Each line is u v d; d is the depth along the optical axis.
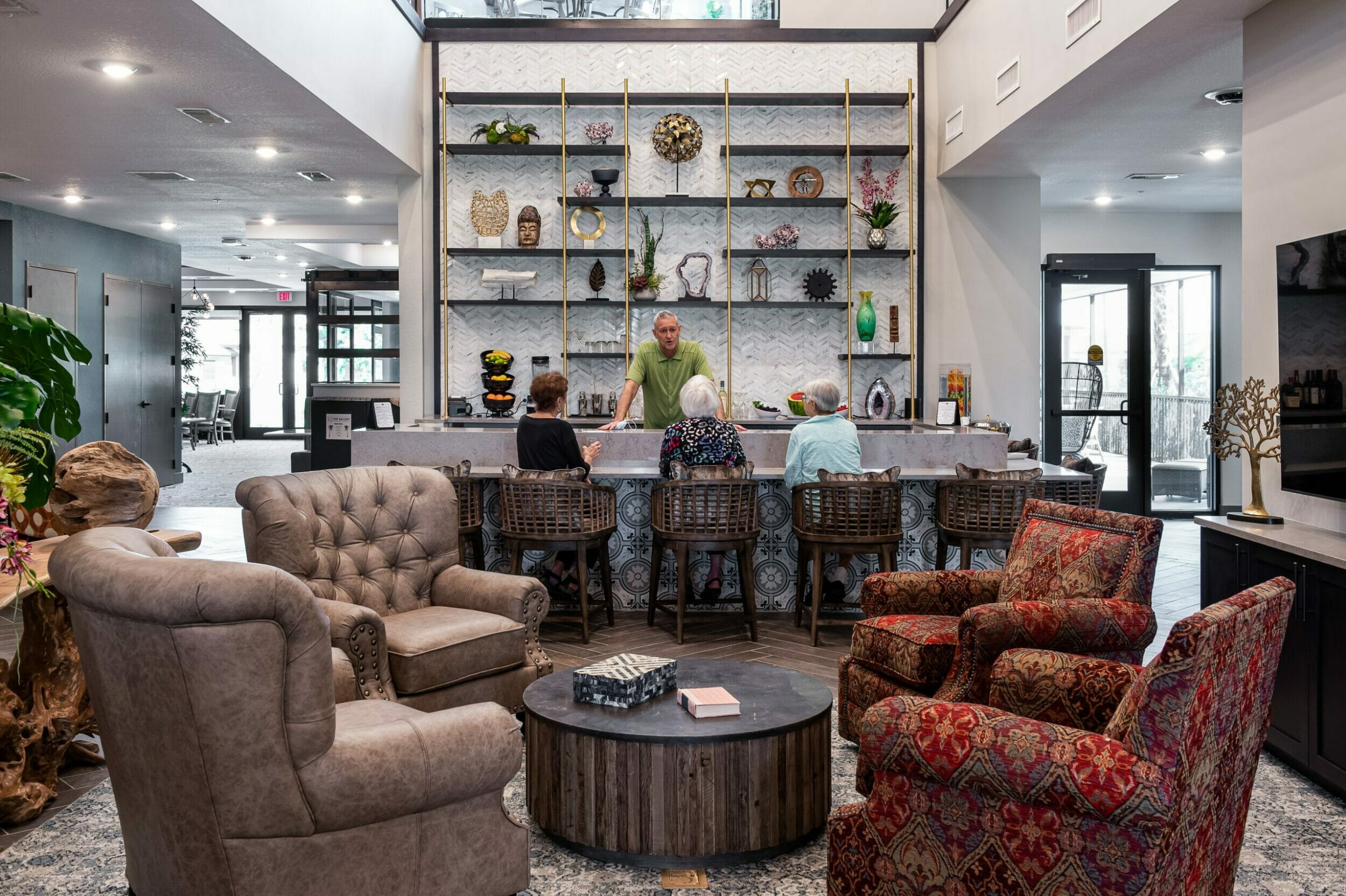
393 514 3.93
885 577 3.67
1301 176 4.15
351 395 11.20
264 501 3.48
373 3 6.98
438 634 3.48
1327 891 2.67
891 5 8.11
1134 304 9.89
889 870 2.16
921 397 8.16
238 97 6.01
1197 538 8.88
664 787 2.71
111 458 3.86
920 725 2.05
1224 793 2.09
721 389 8.29
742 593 5.71
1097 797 1.84
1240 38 4.90
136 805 2.33
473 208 8.08
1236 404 4.20
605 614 5.88
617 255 8.15
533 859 2.81
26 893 2.63
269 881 2.17
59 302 9.96
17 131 6.80
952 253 8.18
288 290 20.30
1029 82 6.19
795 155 8.16
